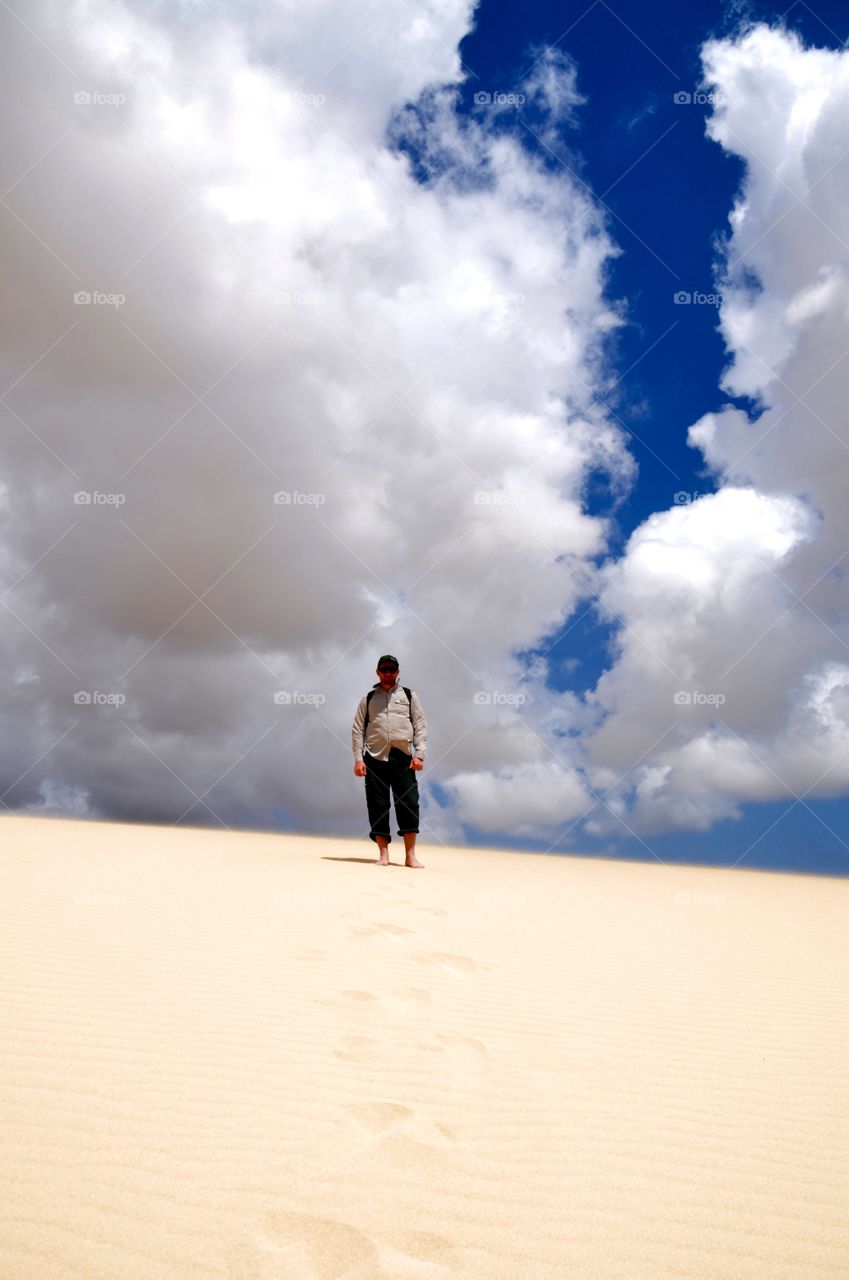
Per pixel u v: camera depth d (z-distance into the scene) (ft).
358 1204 6.14
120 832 34.45
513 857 41.73
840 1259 5.93
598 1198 6.51
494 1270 5.46
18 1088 7.73
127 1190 6.15
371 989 11.42
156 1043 9.00
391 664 27.86
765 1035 10.83
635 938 16.76
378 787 27.61
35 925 13.64
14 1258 5.26
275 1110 7.61
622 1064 9.45
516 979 12.60
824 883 38.11
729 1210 6.49
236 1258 5.40
